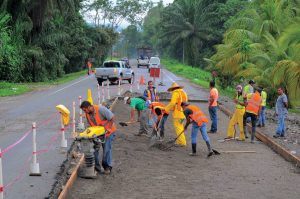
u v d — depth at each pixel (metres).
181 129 12.54
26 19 37.44
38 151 10.22
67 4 39.66
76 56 55.47
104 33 66.69
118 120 16.80
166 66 76.75
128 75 33.44
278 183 8.97
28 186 7.60
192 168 10.11
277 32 29.97
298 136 14.07
